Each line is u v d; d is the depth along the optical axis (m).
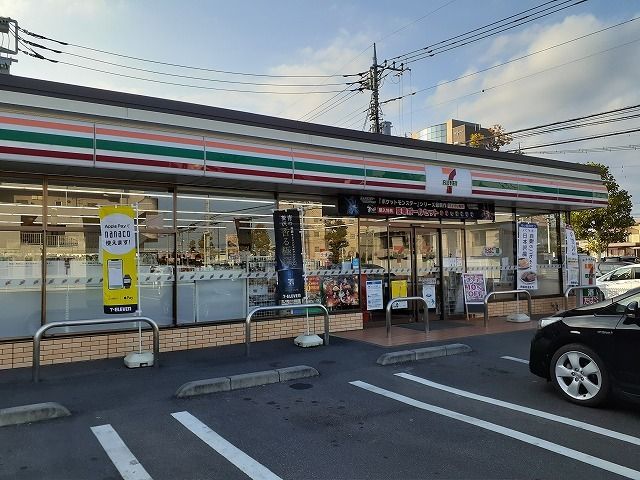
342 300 10.95
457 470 4.20
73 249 8.22
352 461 4.39
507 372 7.51
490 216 13.19
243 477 4.08
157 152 7.81
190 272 9.23
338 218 10.97
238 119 8.67
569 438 4.89
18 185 7.83
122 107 7.61
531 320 12.60
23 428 5.14
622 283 16.80
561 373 6.10
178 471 4.18
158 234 8.95
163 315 8.95
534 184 12.78
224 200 9.65
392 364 7.95
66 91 7.22
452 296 12.83
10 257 7.74
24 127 6.86
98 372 7.31
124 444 4.75
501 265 13.77
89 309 8.33
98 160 7.35
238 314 9.70
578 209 14.77
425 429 5.16
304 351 8.79
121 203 8.62
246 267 9.84
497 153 12.29
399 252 11.98
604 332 5.67
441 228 12.72
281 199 10.29
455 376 7.28
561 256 15.08
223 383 6.49
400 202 11.52
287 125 9.19
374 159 10.15
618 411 5.70
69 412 5.54
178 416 5.54
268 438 4.92
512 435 4.98
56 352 7.82
